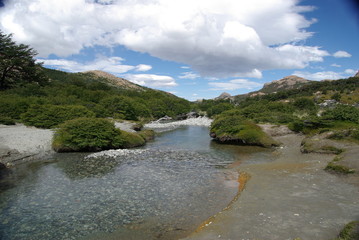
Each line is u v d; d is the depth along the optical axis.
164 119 67.62
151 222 7.78
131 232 7.18
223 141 25.34
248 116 38.16
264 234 6.19
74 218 8.10
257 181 10.91
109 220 7.95
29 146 19.08
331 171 11.58
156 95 102.25
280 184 10.26
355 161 11.65
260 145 22.61
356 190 8.97
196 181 11.95
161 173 13.44
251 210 7.73
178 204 9.14
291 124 26.52
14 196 10.05
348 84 99.19
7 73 57.19
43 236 7.00
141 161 16.50
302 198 8.48
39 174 13.26
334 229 6.16
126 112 50.81
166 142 26.02
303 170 12.40
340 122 23.50
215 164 15.63
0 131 23.89
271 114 35.00
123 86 178.50
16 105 33.81
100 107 44.62
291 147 20.50
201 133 35.03
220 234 6.39
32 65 60.72
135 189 10.83
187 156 18.28
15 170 14.09
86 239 6.84
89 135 20.22
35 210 8.73
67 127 20.55
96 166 15.02
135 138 23.56
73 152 19.61
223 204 9.08
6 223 7.79
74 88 59.31
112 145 21.64
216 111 68.56
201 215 8.20
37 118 28.69
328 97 80.69
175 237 6.86
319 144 17.20
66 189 10.87
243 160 16.78
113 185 11.39
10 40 56.81
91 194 10.24
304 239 5.78
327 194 8.73
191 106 98.50
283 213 7.34
